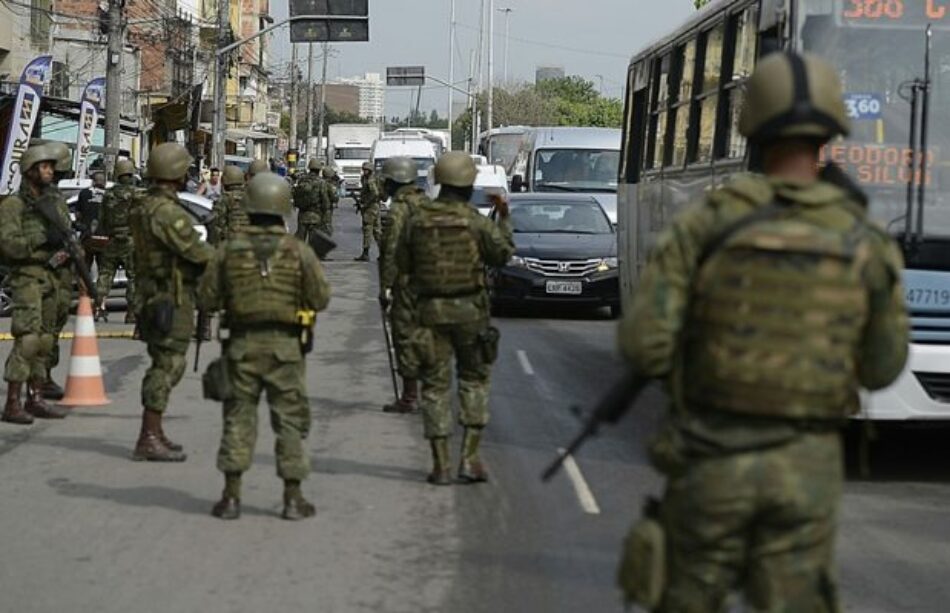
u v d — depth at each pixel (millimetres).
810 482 5996
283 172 84562
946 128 13789
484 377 13633
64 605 9695
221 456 12047
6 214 16297
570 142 44719
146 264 14383
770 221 6016
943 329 13664
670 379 6195
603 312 31688
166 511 12469
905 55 13953
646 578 6164
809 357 5938
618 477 14203
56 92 60344
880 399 13680
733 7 16250
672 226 6230
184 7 93875
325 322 28344
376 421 17297
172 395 19000
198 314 14883
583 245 30281
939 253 13633
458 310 13203
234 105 115625
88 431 16359
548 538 11711
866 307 6074
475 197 42688
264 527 11938
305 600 9867
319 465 14602
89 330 18266
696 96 18094
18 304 16562
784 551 6070
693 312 6141
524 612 9641
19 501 12828
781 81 6117
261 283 11625
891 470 15156
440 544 11469
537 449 15734
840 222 6043
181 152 14266
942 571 11000
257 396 12016
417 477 14070
